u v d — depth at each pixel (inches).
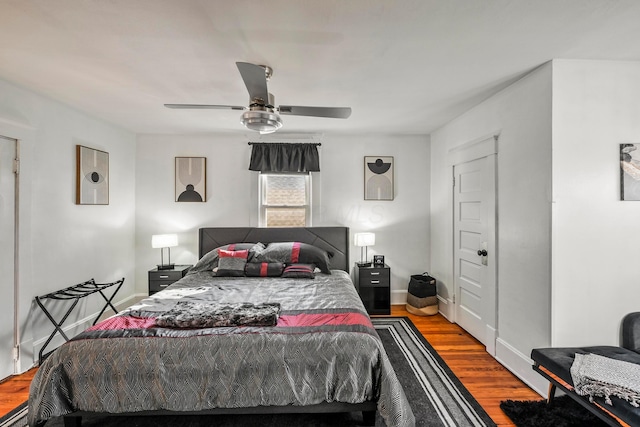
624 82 82.9
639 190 83.0
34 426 64.5
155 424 74.2
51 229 110.5
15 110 97.6
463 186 132.0
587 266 82.8
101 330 74.1
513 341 98.2
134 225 161.8
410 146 168.7
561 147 82.0
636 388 59.6
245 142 164.7
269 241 159.6
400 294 168.9
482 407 80.7
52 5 58.4
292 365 68.4
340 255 160.7
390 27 66.6
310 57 80.0
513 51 77.5
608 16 62.9
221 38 70.7
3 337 94.7
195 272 140.7
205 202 164.6
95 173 131.7
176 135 163.3
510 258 99.7
